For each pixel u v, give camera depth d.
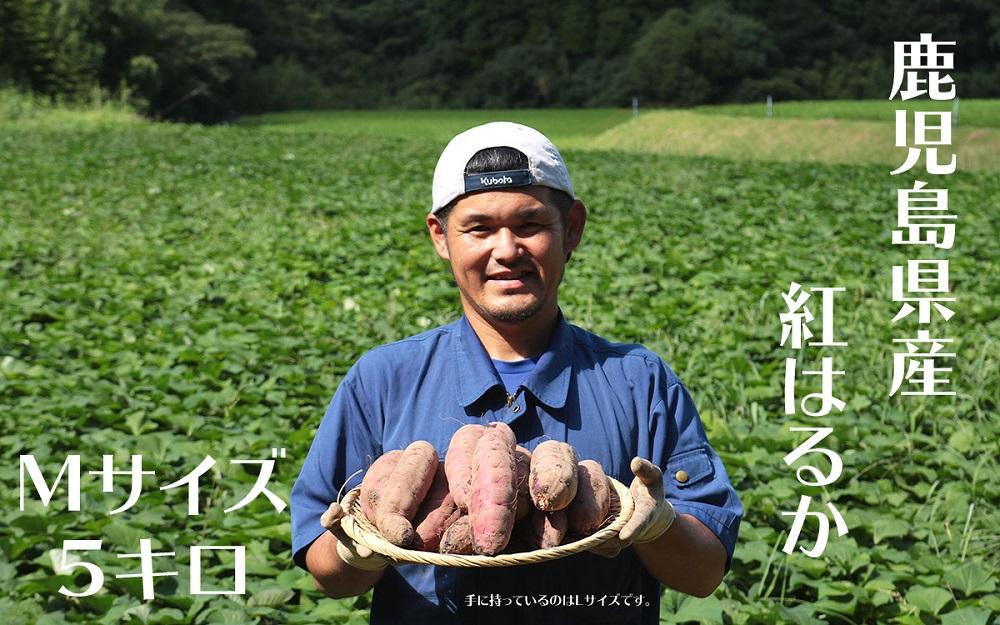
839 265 12.62
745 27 89.31
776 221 16.53
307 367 8.34
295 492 2.51
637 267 12.39
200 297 10.77
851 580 4.98
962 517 5.62
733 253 13.42
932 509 5.68
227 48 81.00
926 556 5.02
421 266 12.43
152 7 73.75
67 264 12.49
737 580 4.96
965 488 5.94
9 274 12.07
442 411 2.44
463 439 2.24
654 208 17.72
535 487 2.07
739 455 6.20
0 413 6.99
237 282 11.62
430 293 10.76
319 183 21.33
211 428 6.76
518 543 2.19
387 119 74.69
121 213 16.66
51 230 15.09
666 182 22.12
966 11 89.88
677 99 89.12
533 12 106.31
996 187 21.02
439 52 110.50
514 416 2.39
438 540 2.15
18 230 14.80
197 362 8.52
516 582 2.37
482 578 2.37
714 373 7.95
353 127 60.81
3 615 4.37
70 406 7.02
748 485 5.99
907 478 6.38
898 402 7.48
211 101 80.81
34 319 10.10
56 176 21.11
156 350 8.80
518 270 2.36
